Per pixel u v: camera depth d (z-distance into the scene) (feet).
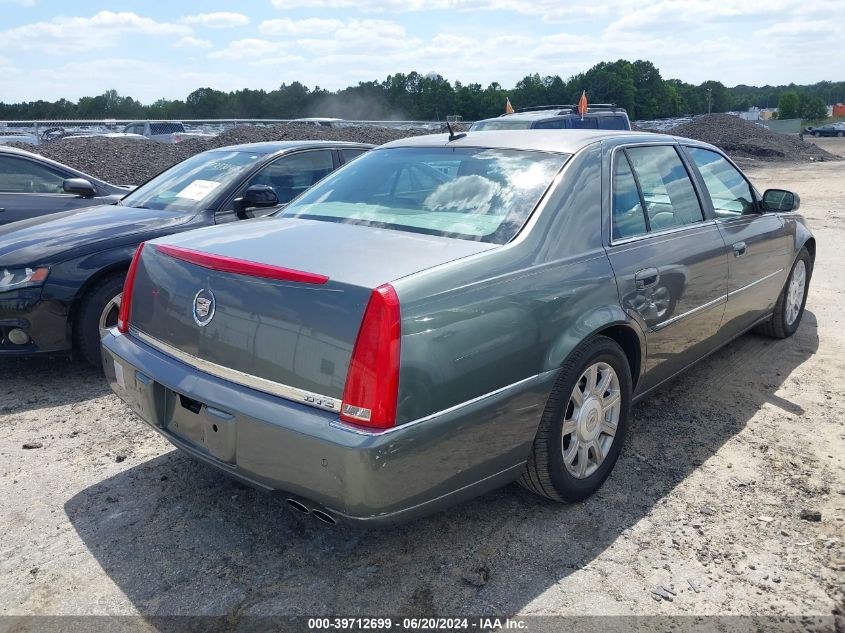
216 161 19.75
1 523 10.24
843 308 22.02
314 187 12.85
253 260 8.86
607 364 10.76
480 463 8.86
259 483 8.46
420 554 9.58
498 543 9.82
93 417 14.01
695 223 13.48
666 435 13.23
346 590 8.85
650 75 401.08
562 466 10.13
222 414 8.57
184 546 9.73
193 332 9.18
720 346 15.17
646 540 9.91
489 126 41.14
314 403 7.98
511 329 8.95
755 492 11.21
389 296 7.77
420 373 7.94
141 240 16.11
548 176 10.68
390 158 12.51
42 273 14.90
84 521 10.32
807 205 47.21
